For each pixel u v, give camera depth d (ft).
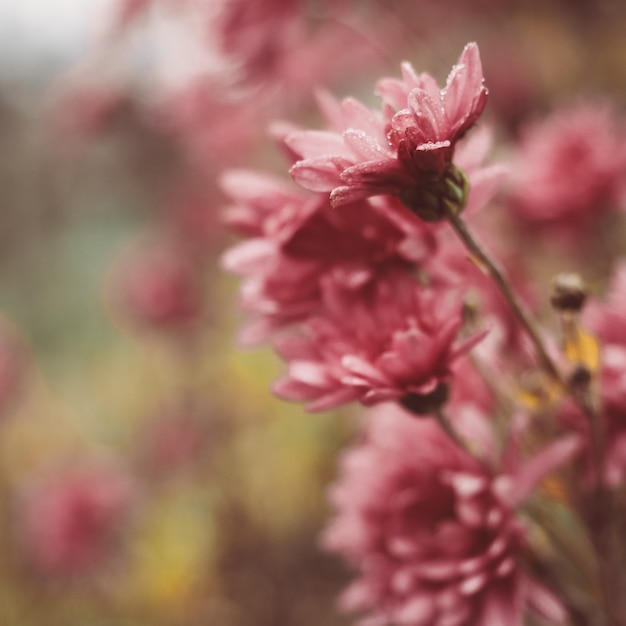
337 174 1.29
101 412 6.30
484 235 1.78
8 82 7.50
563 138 2.05
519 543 1.44
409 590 1.47
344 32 2.75
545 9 2.96
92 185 7.25
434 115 1.28
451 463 1.47
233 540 4.11
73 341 8.21
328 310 1.42
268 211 1.47
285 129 1.42
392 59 2.81
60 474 4.39
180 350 5.08
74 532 4.12
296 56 2.59
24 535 4.37
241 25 2.33
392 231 1.41
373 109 1.38
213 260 5.10
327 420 4.14
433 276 1.44
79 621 4.17
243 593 4.00
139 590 4.09
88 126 4.14
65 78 4.13
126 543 4.20
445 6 2.83
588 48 3.02
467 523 1.44
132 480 4.38
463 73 1.28
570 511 1.55
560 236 2.07
